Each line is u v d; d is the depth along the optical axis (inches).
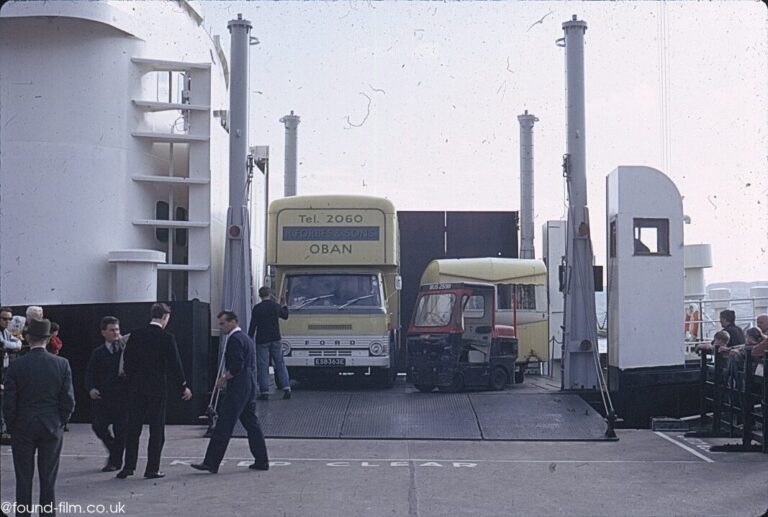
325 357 683.4
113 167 649.6
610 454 478.9
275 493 380.8
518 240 981.8
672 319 641.0
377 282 700.7
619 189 634.8
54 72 633.6
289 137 1071.0
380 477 415.5
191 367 577.6
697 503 365.4
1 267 621.3
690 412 635.5
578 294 647.1
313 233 703.7
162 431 416.8
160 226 668.1
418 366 654.5
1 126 627.2
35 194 628.4
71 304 609.0
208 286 676.1
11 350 498.0
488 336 666.2
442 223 974.4
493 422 552.7
